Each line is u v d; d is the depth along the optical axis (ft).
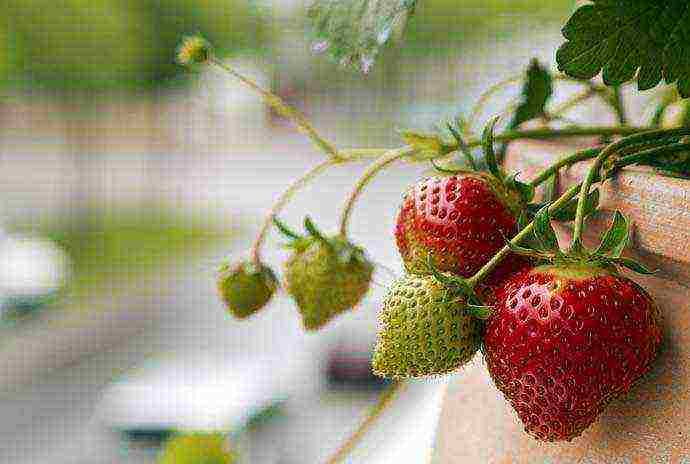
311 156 23.97
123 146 21.40
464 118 1.23
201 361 7.60
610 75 0.97
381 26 1.01
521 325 0.89
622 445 0.92
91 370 10.67
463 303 0.92
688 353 0.89
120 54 14.33
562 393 0.88
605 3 0.96
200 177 22.80
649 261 0.92
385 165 1.18
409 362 0.92
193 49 1.18
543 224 0.90
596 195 0.93
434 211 0.98
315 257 1.21
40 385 10.30
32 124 20.66
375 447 1.72
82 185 19.19
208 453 1.59
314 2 1.05
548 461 0.97
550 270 0.90
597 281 0.88
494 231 0.97
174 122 22.07
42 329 11.98
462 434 1.09
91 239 16.98
